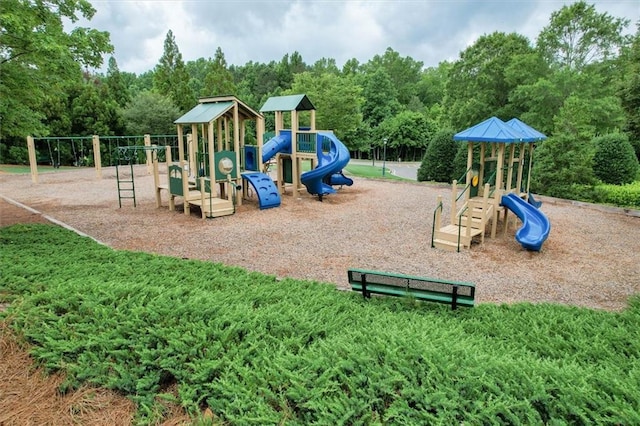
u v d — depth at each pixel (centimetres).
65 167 2489
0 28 623
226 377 285
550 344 389
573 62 2564
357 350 304
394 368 283
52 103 2619
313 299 474
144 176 1938
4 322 372
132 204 1241
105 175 1970
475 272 686
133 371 306
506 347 378
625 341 400
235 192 1201
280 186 1441
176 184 1112
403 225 1003
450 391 253
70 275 509
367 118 5094
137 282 489
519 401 245
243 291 481
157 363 305
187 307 371
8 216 1052
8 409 287
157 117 2977
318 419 244
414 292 491
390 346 304
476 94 2583
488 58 2633
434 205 1260
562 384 258
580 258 755
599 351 373
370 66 7094
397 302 505
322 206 1238
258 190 1177
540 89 2191
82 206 1208
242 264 721
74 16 754
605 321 456
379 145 4828
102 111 2889
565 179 1353
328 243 849
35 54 681
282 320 371
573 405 240
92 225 980
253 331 342
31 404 292
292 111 1313
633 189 1266
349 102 3322
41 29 699
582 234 920
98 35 764
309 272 682
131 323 344
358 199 1366
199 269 600
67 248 694
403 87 6238
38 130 817
